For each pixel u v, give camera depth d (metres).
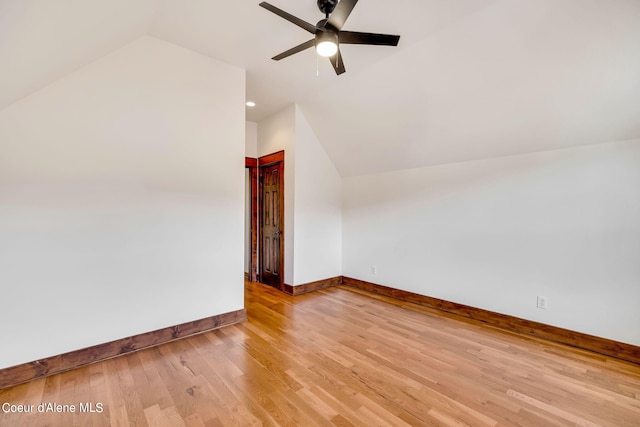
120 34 2.25
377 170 4.36
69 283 2.23
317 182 4.50
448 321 3.27
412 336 2.85
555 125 2.64
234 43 2.73
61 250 2.20
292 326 3.08
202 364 2.30
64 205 2.21
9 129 2.02
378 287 4.39
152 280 2.61
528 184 2.97
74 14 1.64
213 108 2.98
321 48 2.07
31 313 2.09
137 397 1.89
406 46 2.72
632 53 2.00
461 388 2.01
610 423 1.69
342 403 1.84
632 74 2.09
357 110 3.70
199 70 2.89
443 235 3.66
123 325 2.46
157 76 2.64
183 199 2.79
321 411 1.77
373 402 1.86
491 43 2.39
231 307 3.11
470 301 3.41
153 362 2.33
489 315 3.25
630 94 2.19
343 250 4.92
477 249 3.35
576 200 2.69
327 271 4.71
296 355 2.45
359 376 2.15
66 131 2.22
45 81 2.08
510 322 3.09
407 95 3.19
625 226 2.45
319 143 4.50
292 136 4.20
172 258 2.73
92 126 2.33
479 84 2.71
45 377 2.11
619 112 2.31
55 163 2.18
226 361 2.35
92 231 2.33
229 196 3.10
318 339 2.76
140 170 2.55
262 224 5.00
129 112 2.50
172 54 2.72
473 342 2.74
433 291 3.76
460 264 3.50
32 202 2.10
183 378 2.11
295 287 4.23
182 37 2.62
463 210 3.47
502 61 2.46
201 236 2.90
